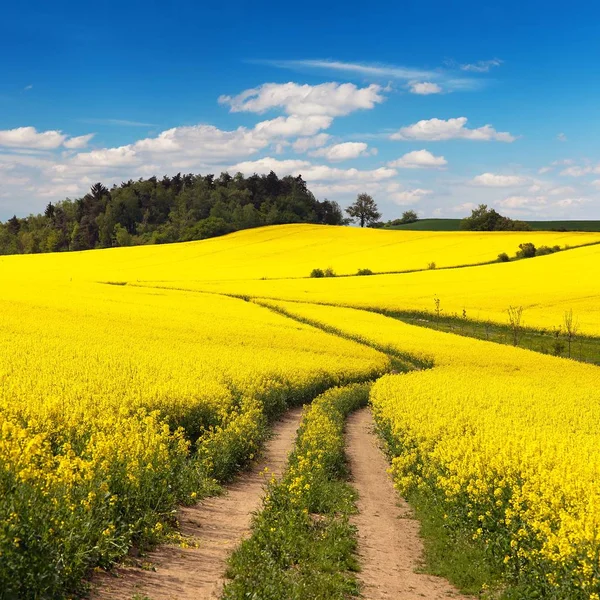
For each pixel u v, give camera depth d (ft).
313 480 40.22
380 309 211.00
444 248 383.45
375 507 42.50
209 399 56.29
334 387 98.32
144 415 45.29
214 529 32.27
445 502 37.81
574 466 35.35
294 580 24.68
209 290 240.12
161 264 355.36
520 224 545.44
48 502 22.44
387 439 62.90
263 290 242.78
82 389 52.80
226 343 126.72
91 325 129.59
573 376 122.42
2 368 65.31
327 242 428.56
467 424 54.65
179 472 37.24
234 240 453.17
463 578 28.71
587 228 535.19
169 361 83.76
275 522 30.91
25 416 37.45
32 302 164.55
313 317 181.98
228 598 22.40
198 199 599.57
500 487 33.63
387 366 130.93
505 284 254.47
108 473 29.43
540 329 185.57
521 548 27.63
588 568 22.82
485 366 132.05
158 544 28.19
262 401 71.05
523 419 59.31
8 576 18.97
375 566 29.96
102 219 593.42
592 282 251.19
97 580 23.02
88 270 328.08
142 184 643.45
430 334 167.53
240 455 48.91
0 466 22.57
